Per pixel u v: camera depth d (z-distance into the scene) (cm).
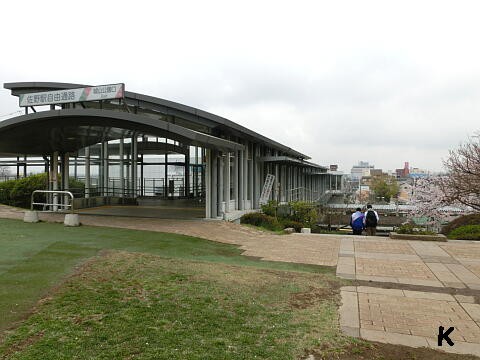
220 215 1550
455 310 558
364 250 1011
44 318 478
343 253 971
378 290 653
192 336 447
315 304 577
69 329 452
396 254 959
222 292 608
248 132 1741
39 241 934
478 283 702
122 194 2367
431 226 2653
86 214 1573
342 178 6291
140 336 441
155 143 2698
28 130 1408
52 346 411
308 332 472
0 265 700
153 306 533
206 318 502
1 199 2044
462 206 2353
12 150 1692
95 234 1069
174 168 2889
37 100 1363
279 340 447
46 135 1493
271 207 1850
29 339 426
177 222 1376
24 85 1944
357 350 427
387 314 539
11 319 473
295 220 2081
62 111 1255
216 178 1522
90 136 1645
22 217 1398
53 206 1745
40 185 1961
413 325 501
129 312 507
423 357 414
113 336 439
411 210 2994
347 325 498
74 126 1386
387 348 434
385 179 9238
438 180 2447
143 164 2886
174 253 898
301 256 932
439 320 520
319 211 3177
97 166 2491
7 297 540
